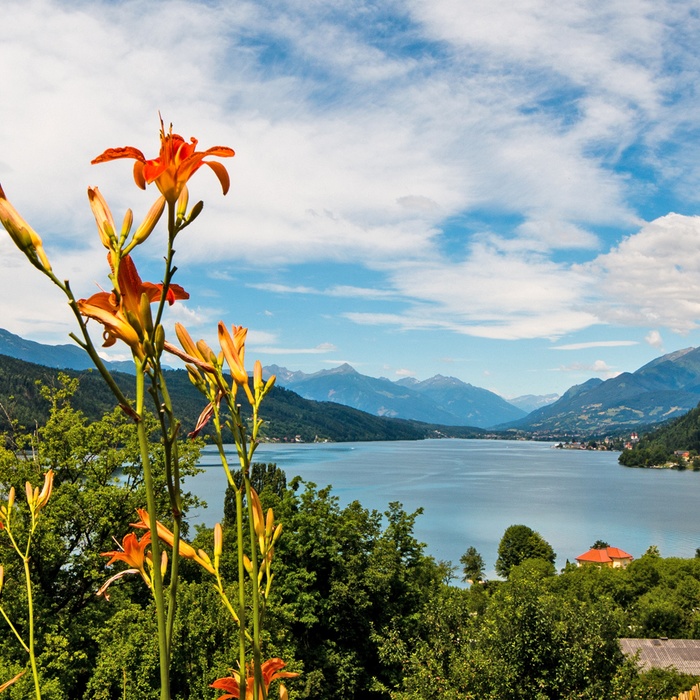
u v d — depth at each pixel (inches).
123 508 673.6
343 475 5418.3
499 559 2546.8
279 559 728.3
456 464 7805.1
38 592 607.8
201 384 66.2
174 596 53.5
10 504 111.7
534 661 477.4
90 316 53.1
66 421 694.5
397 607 807.7
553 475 6756.9
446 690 511.5
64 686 577.9
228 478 65.6
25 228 51.4
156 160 53.8
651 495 5054.1
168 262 55.1
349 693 736.3
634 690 476.7
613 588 1999.3
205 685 493.4
